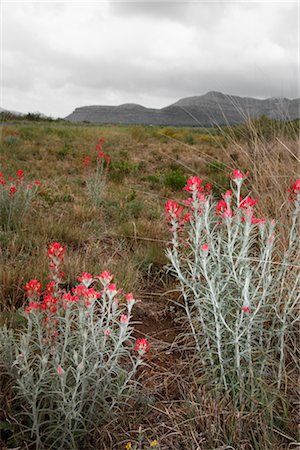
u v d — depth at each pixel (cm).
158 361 296
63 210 606
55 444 224
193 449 222
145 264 428
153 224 542
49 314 224
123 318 223
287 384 271
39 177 851
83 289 223
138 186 838
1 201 531
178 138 1795
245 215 263
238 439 225
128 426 239
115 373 257
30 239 452
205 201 263
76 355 209
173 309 356
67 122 4050
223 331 276
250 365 249
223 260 277
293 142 465
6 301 338
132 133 1770
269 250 261
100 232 526
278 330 269
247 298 246
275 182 404
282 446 230
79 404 229
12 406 235
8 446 219
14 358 245
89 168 936
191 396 250
